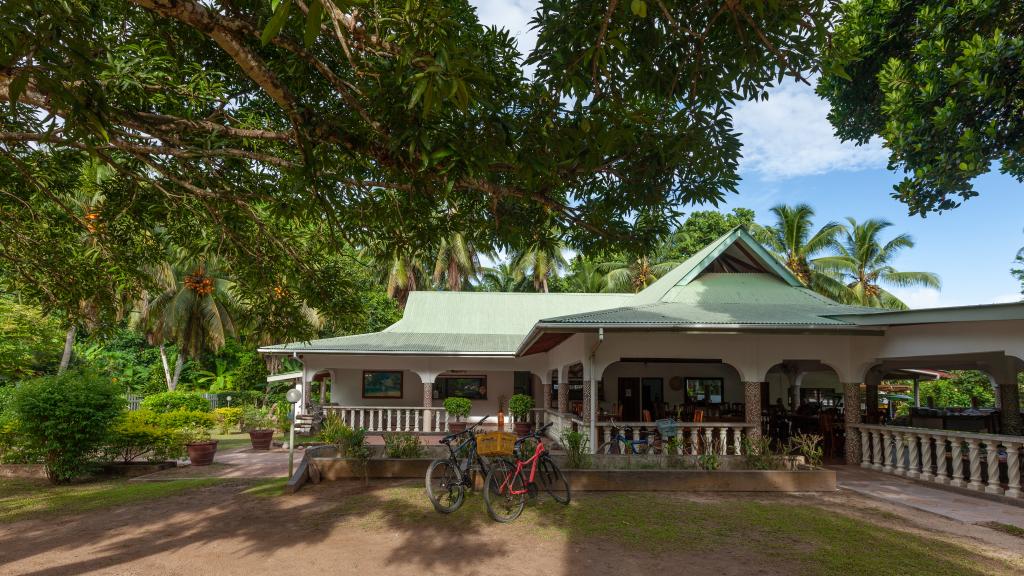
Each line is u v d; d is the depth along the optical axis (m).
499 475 8.27
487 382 23.31
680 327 11.56
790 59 4.88
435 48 3.15
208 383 38.59
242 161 6.89
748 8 4.64
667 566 6.02
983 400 29.64
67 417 11.75
